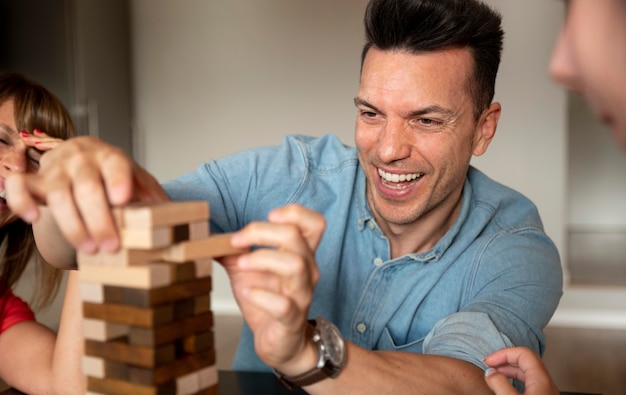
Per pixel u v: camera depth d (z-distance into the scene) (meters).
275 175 1.36
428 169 1.17
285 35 4.45
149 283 0.65
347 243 1.31
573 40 0.43
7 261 1.46
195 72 4.59
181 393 0.70
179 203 0.69
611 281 4.50
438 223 1.26
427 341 1.10
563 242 4.18
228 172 1.36
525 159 4.14
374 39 1.14
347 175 1.34
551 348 3.61
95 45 4.21
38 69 4.04
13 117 1.46
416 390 0.89
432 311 1.25
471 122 1.20
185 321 0.70
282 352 0.76
